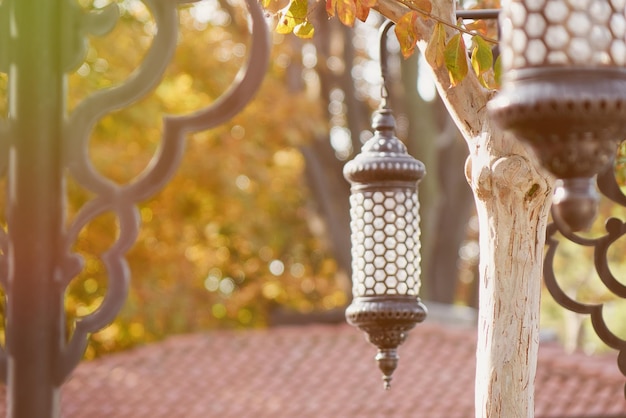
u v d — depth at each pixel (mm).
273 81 21984
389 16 4434
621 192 4941
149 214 20906
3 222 16734
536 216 4238
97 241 18484
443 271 23047
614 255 27188
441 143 23453
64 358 3998
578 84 2389
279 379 16266
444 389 15570
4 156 4047
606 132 2420
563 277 30312
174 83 20641
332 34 22844
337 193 23578
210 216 21938
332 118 23812
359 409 15219
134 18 18438
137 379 16578
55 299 4020
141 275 20625
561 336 32906
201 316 21516
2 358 3982
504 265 4234
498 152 4203
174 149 4172
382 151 4746
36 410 3957
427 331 17297
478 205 4332
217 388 16156
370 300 4676
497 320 4242
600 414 14789
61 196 4066
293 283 23984
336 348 17094
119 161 18531
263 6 4473
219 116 4250
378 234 4684
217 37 20906
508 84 2467
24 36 4055
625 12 2463
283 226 23844
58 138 4078
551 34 2404
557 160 2457
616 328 32031
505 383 4230
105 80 17734
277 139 22312
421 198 22453
